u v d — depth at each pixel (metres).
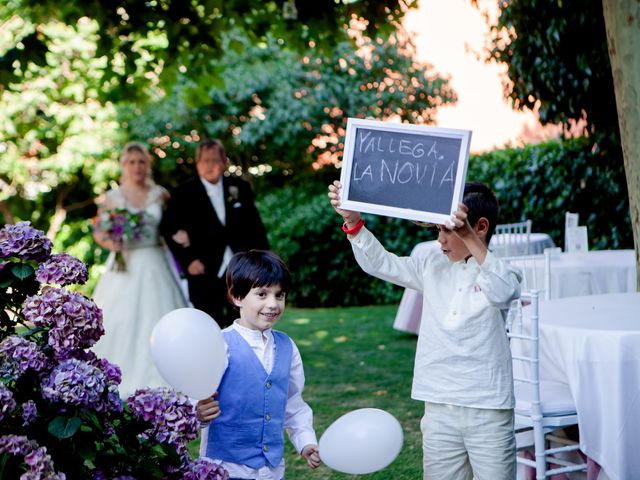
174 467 2.26
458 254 2.75
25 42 6.80
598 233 8.88
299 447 2.72
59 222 13.33
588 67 7.59
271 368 2.67
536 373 3.26
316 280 11.37
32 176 12.72
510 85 8.47
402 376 6.24
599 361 3.18
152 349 2.41
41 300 2.14
